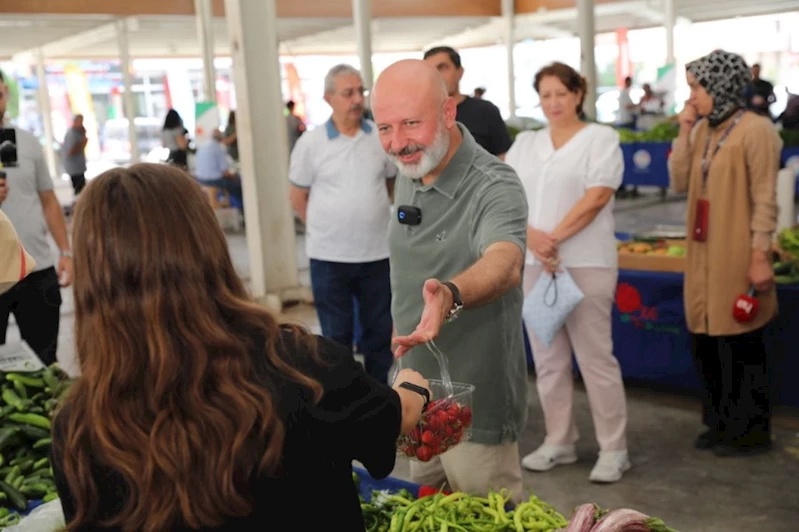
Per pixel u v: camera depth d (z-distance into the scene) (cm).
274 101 704
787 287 408
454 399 175
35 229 380
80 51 1973
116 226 111
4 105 352
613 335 469
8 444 246
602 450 369
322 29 1839
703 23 2153
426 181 224
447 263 222
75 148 1395
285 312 708
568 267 348
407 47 2319
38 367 289
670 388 477
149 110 2456
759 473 365
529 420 447
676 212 1144
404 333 235
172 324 110
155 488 107
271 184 713
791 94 952
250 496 110
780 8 1859
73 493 113
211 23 1249
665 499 346
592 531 171
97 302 111
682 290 436
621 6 1791
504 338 222
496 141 421
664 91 1473
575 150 345
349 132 422
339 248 423
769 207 343
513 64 1803
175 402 108
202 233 114
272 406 111
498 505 193
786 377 417
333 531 117
